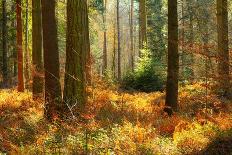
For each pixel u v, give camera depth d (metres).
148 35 46.41
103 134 10.98
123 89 27.05
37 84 19.58
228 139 9.69
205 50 11.34
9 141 10.32
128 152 9.48
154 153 9.59
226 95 15.73
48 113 13.68
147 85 26.88
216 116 13.73
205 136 10.64
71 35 13.62
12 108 16.95
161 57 33.00
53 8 14.48
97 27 58.56
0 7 34.41
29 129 12.18
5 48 32.03
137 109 16.72
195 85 22.31
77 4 13.54
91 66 15.19
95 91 18.02
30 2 31.14
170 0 14.76
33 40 20.66
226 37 13.05
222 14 16.89
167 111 15.50
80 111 12.94
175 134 11.16
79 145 9.76
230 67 11.11
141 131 11.55
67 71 13.67
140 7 35.75
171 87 15.40
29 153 9.51
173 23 14.78
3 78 31.58
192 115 15.42
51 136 10.76
